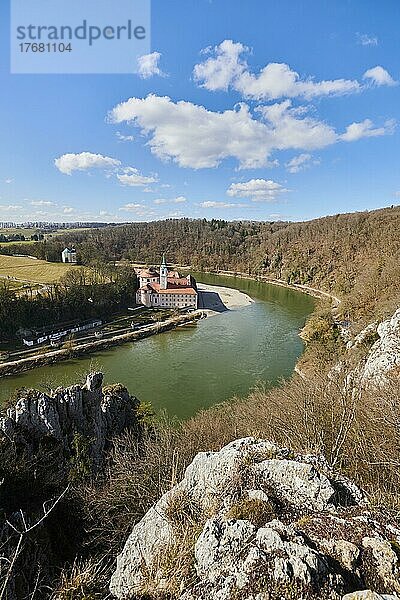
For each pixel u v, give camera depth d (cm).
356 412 2062
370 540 789
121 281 10731
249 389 5016
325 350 5516
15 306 7612
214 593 739
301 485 931
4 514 1597
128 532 1551
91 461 2414
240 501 909
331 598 679
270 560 731
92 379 2795
